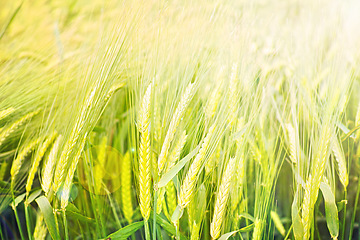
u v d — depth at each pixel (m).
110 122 0.68
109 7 0.58
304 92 0.61
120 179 0.64
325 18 0.63
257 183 0.59
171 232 0.57
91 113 0.56
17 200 0.57
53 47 0.65
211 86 0.59
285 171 0.67
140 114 0.55
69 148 0.55
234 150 0.58
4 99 0.63
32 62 0.64
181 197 0.54
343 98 0.59
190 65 0.58
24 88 0.63
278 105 0.64
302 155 0.57
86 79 0.56
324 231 0.65
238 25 0.60
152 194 0.56
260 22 0.71
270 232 0.62
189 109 0.61
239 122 0.59
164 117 0.56
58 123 0.60
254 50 0.62
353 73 0.60
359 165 0.65
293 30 0.70
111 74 0.57
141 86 0.56
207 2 0.59
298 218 0.55
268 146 0.61
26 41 0.64
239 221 0.60
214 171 0.58
